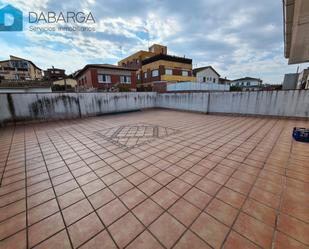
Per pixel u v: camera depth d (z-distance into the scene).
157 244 1.41
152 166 2.89
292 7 3.34
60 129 5.90
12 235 1.54
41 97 7.19
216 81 27.25
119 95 10.11
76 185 2.37
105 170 2.79
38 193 2.20
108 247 1.39
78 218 1.73
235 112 8.20
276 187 2.18
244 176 2.48
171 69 21.06
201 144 3.97
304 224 1.57
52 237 1.51
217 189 2.17
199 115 8.83
